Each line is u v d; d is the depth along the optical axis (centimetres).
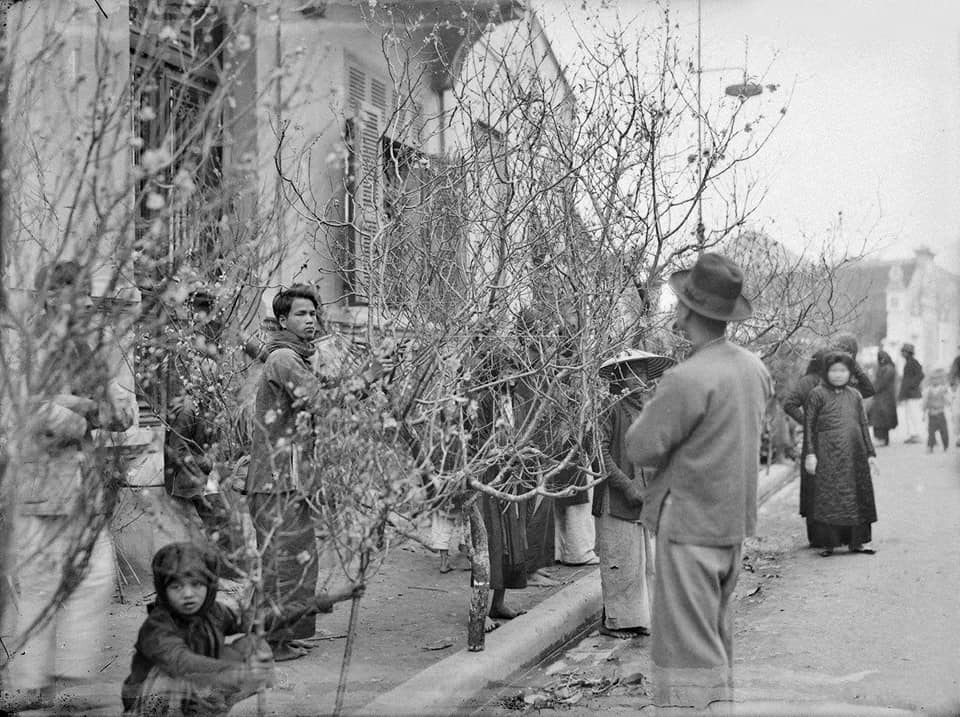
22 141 365
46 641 422
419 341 482
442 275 535
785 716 444
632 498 586
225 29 427
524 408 586
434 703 453
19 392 350
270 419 429
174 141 384
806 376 872
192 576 388
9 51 370
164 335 483
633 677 514
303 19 435
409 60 637
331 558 488
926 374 1911
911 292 2844
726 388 389
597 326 559
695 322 405
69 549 390
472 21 646
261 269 498
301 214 544
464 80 646
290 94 390
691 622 389
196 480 480
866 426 842
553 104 649
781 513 1062
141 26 388
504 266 523
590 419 540
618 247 603
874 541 895
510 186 533
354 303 575
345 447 418
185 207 391
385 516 397
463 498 526
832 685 490
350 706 445
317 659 518
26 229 371
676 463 396
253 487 482
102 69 360
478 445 551
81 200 372
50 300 345
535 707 477
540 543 683
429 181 559
